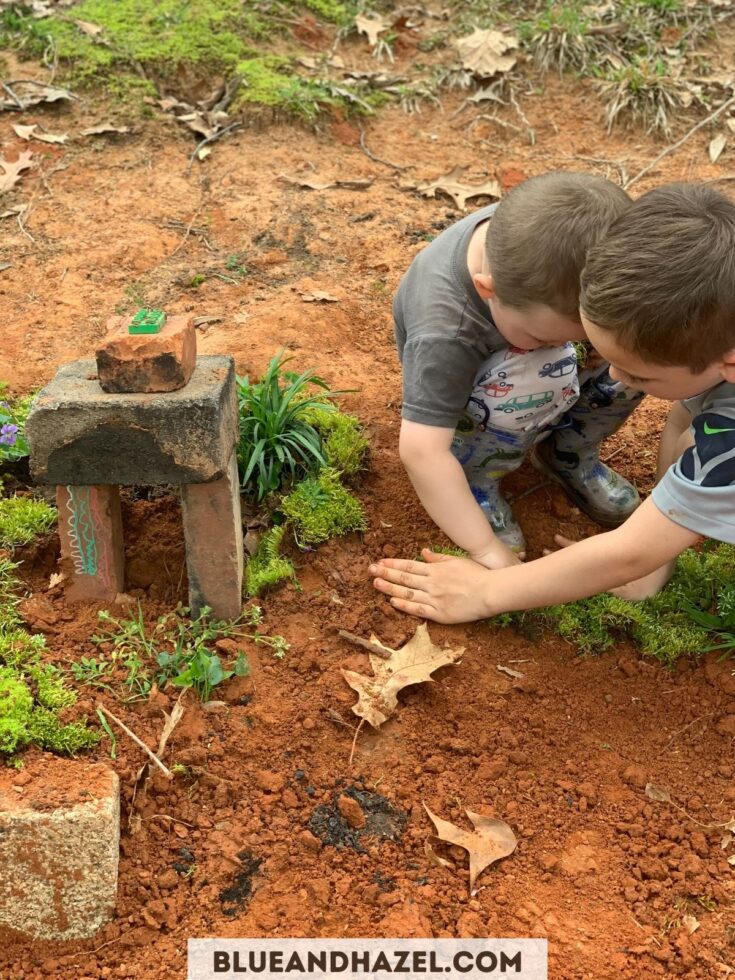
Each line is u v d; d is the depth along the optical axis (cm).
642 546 214
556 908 196
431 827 208
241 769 215
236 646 234
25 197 410
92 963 189
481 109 475
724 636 244
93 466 221
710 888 199
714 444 204
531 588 229
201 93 470
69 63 467
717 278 182
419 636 237
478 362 236
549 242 206
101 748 210
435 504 243
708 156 446
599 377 254
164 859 200
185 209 405
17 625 232
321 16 517
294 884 198
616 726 230
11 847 185
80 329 342
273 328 341
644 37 498
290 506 264
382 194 421
